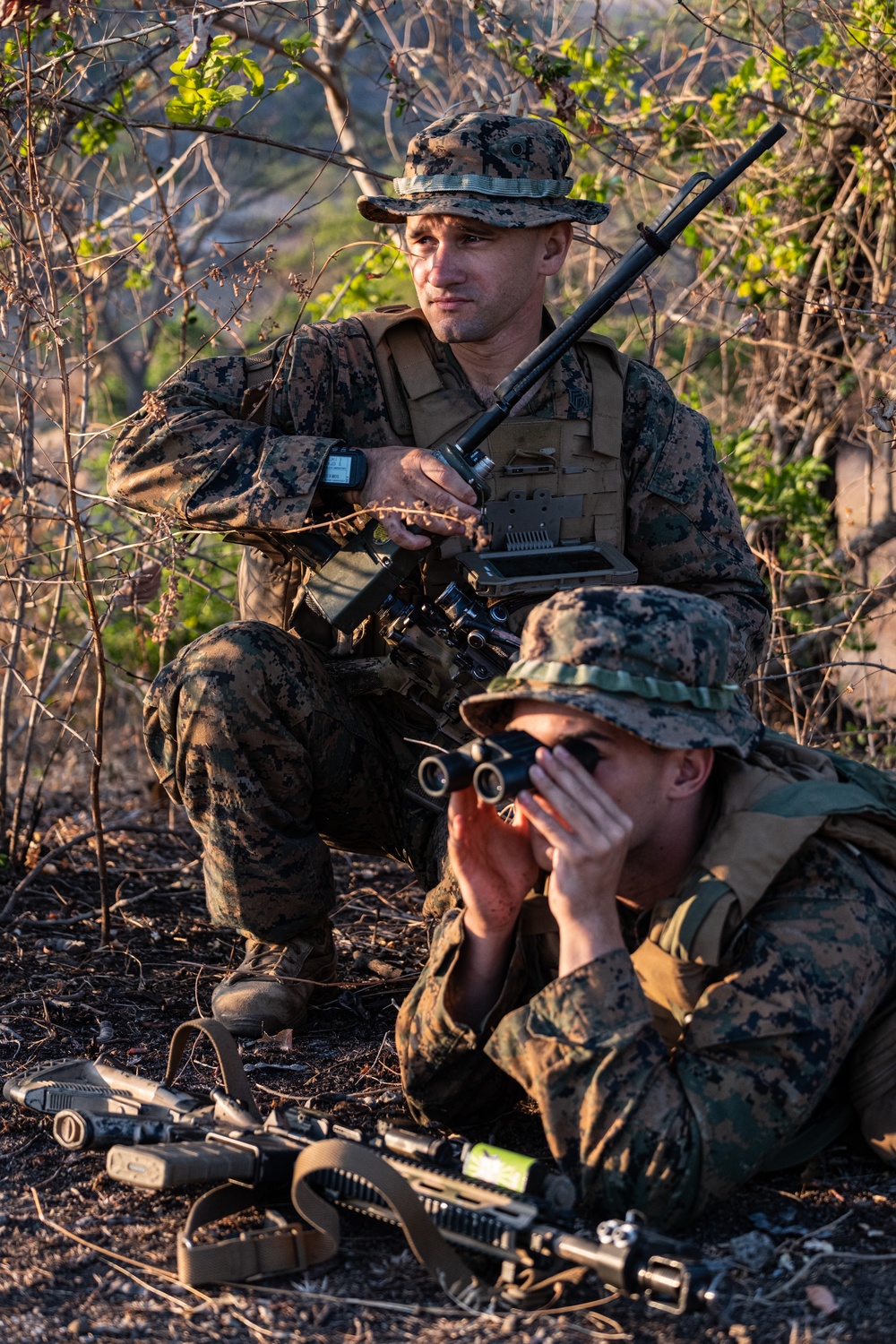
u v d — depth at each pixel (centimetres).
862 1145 228
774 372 555
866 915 205
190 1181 206
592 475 310
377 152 709
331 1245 200
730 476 547
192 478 295
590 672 199
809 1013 197
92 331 445
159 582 408
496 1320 185
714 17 471
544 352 290
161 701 290
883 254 502
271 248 342
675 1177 193
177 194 644
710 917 202
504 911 221
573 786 197
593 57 519
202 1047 289
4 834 428
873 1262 196
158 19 409
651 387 319
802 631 519
